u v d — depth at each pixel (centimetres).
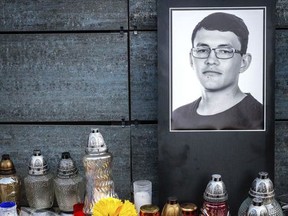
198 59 128
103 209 110
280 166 134
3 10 132
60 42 133
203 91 129
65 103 135
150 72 133
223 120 129
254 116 129
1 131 136
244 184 130
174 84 129
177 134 130
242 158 130
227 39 127
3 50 133
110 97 134
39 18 132
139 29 131
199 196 131
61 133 136
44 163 130
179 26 127
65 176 129
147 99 134
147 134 135
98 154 123
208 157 130
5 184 129
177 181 131
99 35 132
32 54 133
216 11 127
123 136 135
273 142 129
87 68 133
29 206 137
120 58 132
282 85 131
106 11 131
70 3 131
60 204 132
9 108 135
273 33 127
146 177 136
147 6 130
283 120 133
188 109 129
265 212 112
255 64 128
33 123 136
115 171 137
